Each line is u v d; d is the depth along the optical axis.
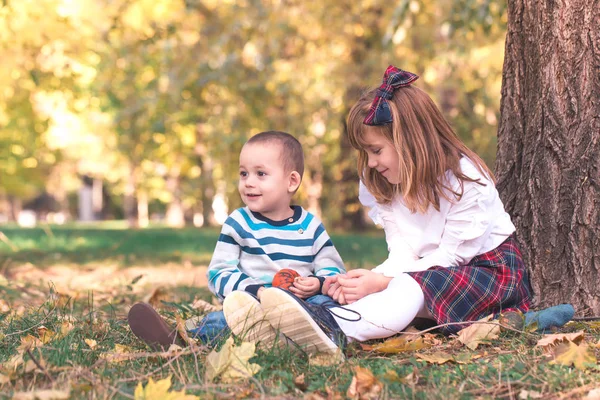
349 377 2.29
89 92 11.86
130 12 9.25
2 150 21.97
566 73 3.33
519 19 3.53
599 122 3.26
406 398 2.12
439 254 3.09
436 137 3.06
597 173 3.26
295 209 3.32
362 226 15.83
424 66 11.62
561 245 3.34
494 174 3.67
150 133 12.36
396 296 2.81
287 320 2.53
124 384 2.27
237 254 3.16
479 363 2.44
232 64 9.94
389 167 3.13
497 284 3.03
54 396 2.07
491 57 11.03
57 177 36.75
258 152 3.18
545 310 2.98
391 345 2.66
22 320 3.31
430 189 3.08
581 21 3.30
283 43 11.35
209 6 10.37
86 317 3.52
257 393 2.19
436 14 10.66
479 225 3.03
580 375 2.28
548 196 3.37
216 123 11.85
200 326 2.93
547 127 3.38
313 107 12.62
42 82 9.59
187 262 8.05
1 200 46.09
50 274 6.64
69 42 8.91
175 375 2.35
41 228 16.23
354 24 12.10
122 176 31.25
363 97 3.18
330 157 14.52
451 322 2.86
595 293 3.25
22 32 8.48
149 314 2.65
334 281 2.99
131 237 12.40
